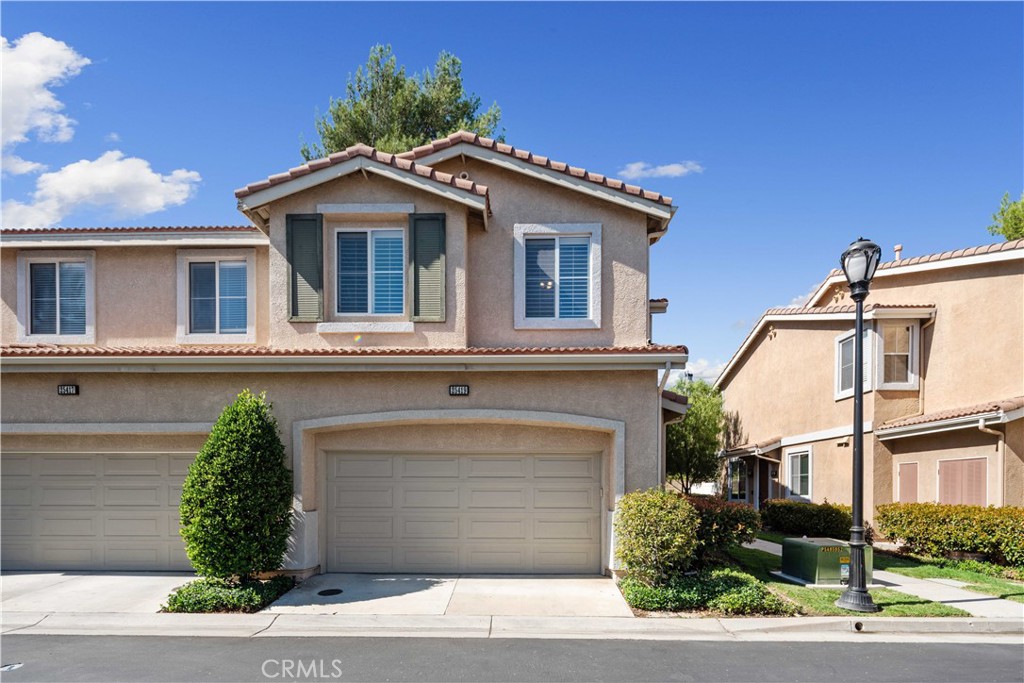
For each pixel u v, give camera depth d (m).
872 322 17.75
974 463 14.66
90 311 13.59
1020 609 9.52
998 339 15.45
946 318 17.02
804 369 21.28
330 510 11.90
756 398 25.41
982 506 13.87
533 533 11.83
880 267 18.62
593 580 11.27
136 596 10.16
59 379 11.59
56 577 11.38
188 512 9.77
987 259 15.55
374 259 12.26
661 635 8.58
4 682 6.84
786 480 22.42
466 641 8.25
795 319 21.34
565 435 11.81
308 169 11.74
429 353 10.90
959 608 9.55
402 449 11.85
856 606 9.40
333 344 11.91
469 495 11.88
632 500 10.23
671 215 12.21
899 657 7.75
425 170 11.64
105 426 11.47
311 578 11.29
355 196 12.09
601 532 11.79
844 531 16.92
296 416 11.37
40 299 13.77
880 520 15.46
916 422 15.89
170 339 13.52
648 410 11.26
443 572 11.78
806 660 7.59
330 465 11.93
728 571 10.91
